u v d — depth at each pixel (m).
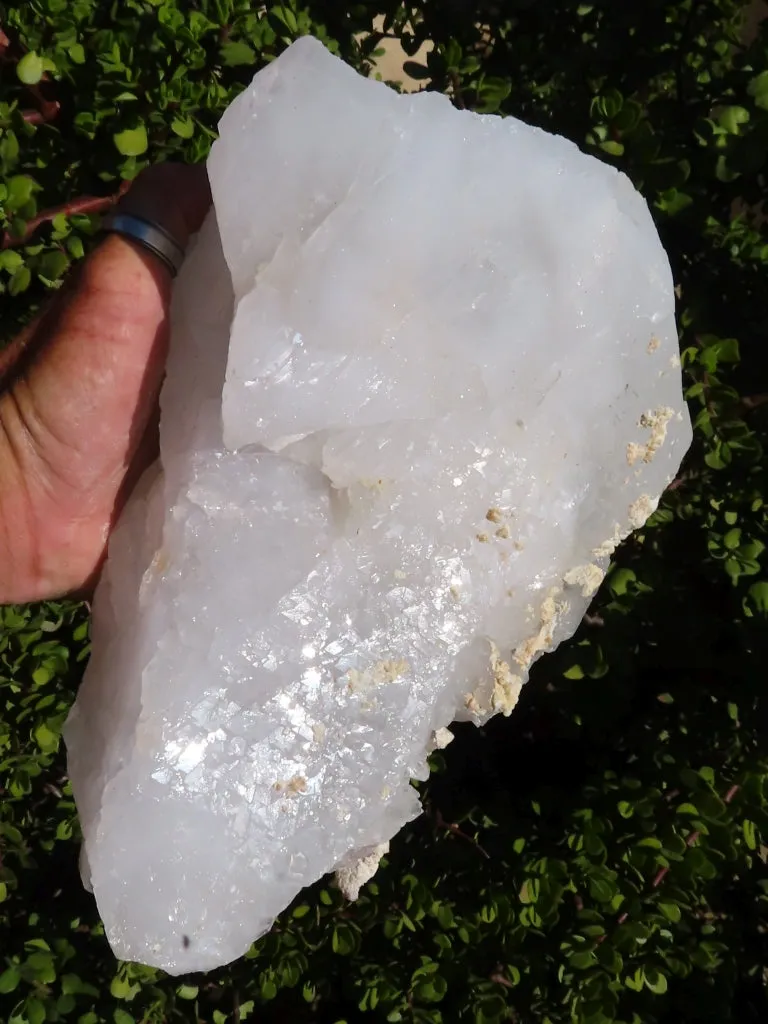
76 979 0.41
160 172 0.25
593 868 0.35
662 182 0.33
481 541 0.22
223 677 0.20
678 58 0.34
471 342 0.21
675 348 0.24
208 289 0.21
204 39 0.36
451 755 0.43
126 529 0.23
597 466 0.24
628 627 0.36
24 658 0.41
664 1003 0.36
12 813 0.43
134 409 0.25
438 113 0.20
